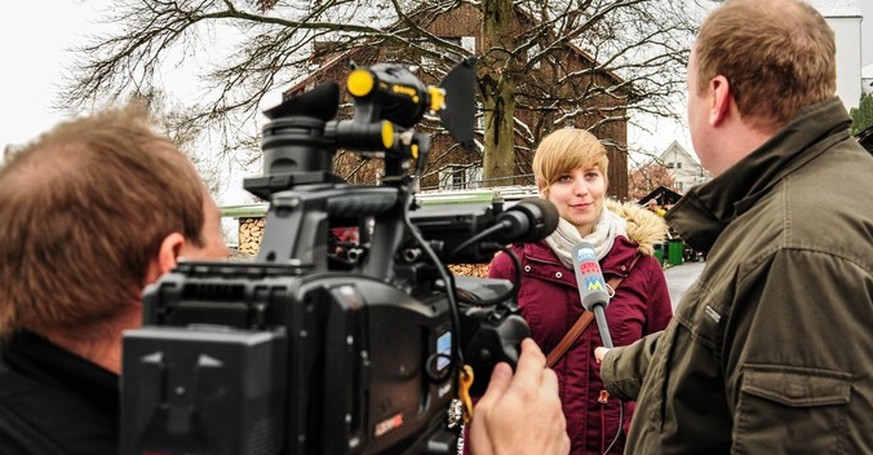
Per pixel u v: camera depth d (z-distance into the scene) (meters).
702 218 1.80
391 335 1.00
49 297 0.98
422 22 16.56
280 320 0.86
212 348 0.80
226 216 11.51
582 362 2.79
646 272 2.95
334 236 1.26
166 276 0.92
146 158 1.03
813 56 1.64
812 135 1.62
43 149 1.02
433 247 1.33
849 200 1.52
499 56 16.64
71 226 0.98
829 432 1.40
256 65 15.16
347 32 15.55
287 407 0.86
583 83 18.53
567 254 2.82
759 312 1.48
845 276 1.43
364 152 1.18
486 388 1.29
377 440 0.96
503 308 1.36
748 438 1.46
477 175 21.08
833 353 1.41
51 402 0.98
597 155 2.91
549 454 1.14
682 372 1.66
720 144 1.77
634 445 1.84
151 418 0.81
